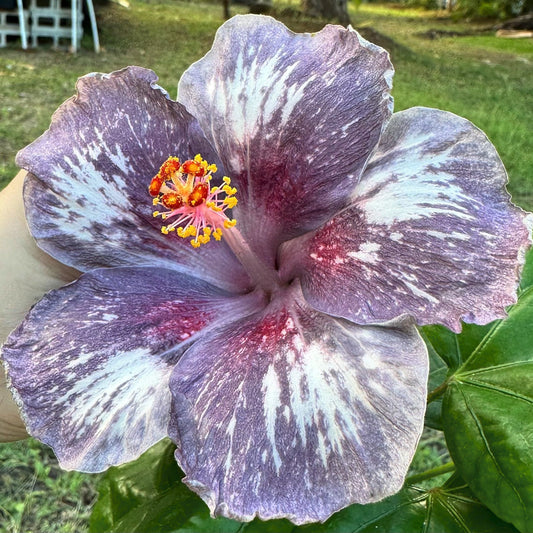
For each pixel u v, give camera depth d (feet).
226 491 0.47
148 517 0.62
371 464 0.46
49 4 4.22
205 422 0.49
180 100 0.59
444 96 3.58
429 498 0.64
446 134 0.52
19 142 2.62
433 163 0.52
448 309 0.48
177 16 5.49
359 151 0.53
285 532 0.60
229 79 0.58
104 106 0.57
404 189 0.52
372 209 0.53
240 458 0.48
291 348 0.52
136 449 0.50
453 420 0.60
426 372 0.47
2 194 0.64
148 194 0.58
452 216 0.50
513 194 2.47
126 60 3.89
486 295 0.48
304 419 0.48
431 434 1.62
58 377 0.52
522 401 0.60
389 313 0.50
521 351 0.63
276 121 0.56
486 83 4.03
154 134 0.58
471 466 0.58
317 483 0.47
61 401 0.51
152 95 0.57
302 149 0.55
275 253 0.61
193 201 0.57
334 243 0.55
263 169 0.58
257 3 5.98
